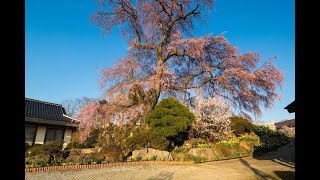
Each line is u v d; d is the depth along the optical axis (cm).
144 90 1494
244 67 1705
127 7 1622
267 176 802
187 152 1199
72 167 897
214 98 1638
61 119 1811
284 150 1494
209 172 870
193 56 1628
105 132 1480
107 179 757
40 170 845
